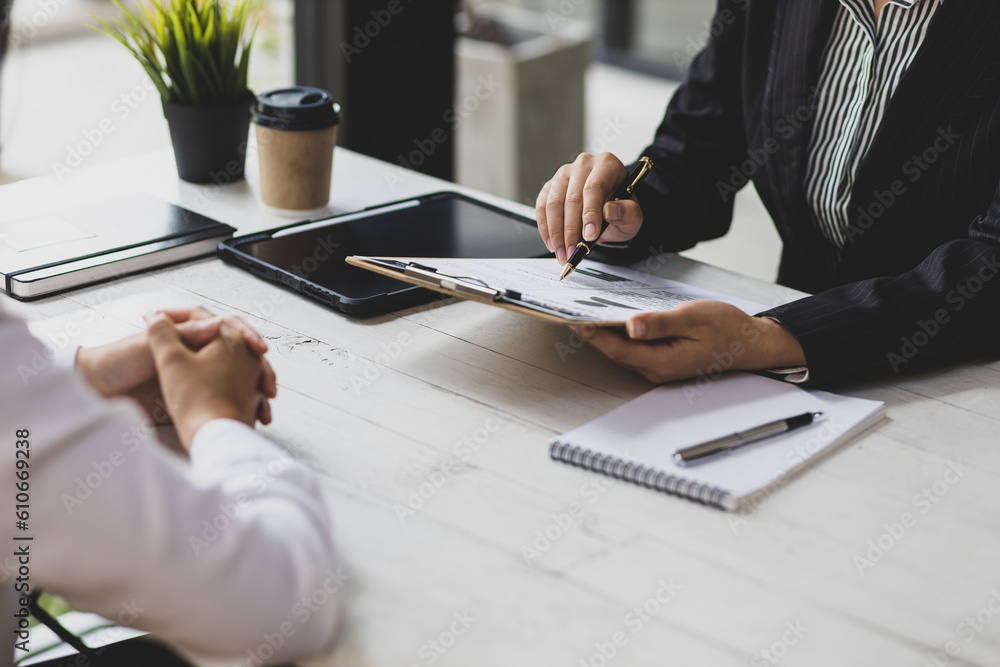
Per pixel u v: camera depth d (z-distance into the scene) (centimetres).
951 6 116
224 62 138
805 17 132
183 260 120
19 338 57
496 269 103
